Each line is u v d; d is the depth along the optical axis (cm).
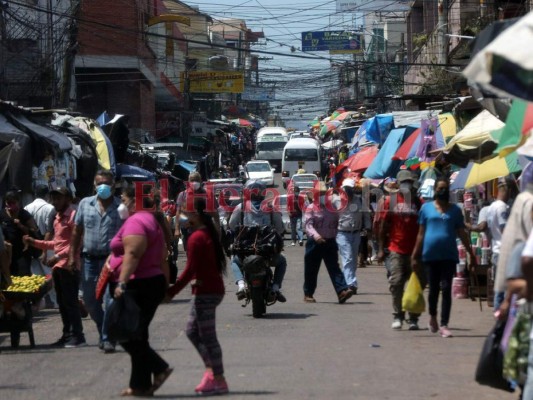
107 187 2156
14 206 2655
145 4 9394
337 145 11094
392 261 2464
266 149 13975
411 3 10050
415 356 2030
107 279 1773
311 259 3125
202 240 1667
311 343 2231
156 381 1638
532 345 1194
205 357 1656
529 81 1067
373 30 12975
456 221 2278
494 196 3500
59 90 6038
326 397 1598
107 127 5178
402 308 2400
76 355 2123
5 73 5359
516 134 1659
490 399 1576
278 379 1778
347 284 3131
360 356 2038
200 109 13475
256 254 2744
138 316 1598
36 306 2675
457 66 5709
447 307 2306
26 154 3272
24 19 5431
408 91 9450
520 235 1436
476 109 3916
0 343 2356
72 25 5578
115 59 8625
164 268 1708
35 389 1711
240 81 11619
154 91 10250
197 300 1662
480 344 2183
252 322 2639
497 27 1566
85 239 2172
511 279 1260
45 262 2372
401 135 4350
